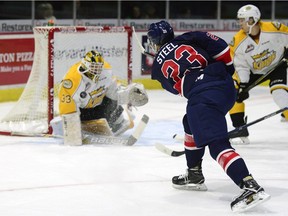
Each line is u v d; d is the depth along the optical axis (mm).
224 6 19641
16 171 7371
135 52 15977
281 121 11586
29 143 9141
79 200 6172
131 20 18094
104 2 18031
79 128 8930
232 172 5773
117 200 6195
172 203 6117
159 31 6426
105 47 11641
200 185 6566
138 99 9500
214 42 6219
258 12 9102
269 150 8922
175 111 12805
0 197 6230
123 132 9727
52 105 9727
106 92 9414
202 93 6008
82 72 8727
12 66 13734
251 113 12680
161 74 6371
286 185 6879
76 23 17125
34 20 16250
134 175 7246
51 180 6957
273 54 9305
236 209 5730
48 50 9703
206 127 5895
